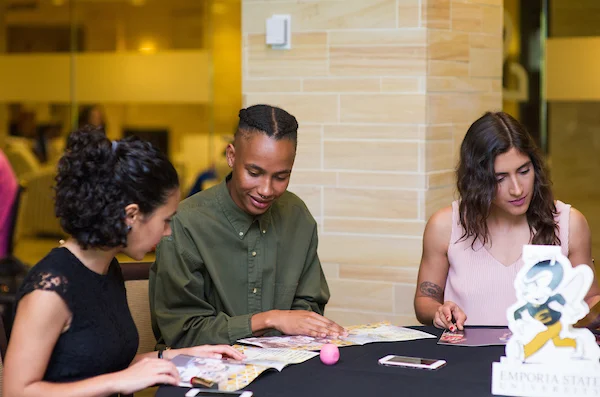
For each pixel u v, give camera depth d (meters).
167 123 9.10
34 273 1.96
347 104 3.77
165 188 2.00
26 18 9.44
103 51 9.23
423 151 3.66
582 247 2.78
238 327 2.48
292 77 3.86
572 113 7.27
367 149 3.76
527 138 2.61
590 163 7.40
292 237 2.77
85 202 1.92
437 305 2.75
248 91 3.94
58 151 9.46
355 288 3.83
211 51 8.88
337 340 2.37
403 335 2.43
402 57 3.67
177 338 2.56
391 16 3.67
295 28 3.83
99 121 9.26
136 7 9.09
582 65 6.73
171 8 8.95
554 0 6.65
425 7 3.62
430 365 2.12
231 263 2.65
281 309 2.72
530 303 1.93
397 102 3.69
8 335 4.09
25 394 1.89
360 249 3.80
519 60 6.60
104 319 2.03
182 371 2.09
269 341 2.37
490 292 2.75
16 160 9.44
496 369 1.92
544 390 1.89
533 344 1.91
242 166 2.49
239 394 1.91
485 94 4.09
